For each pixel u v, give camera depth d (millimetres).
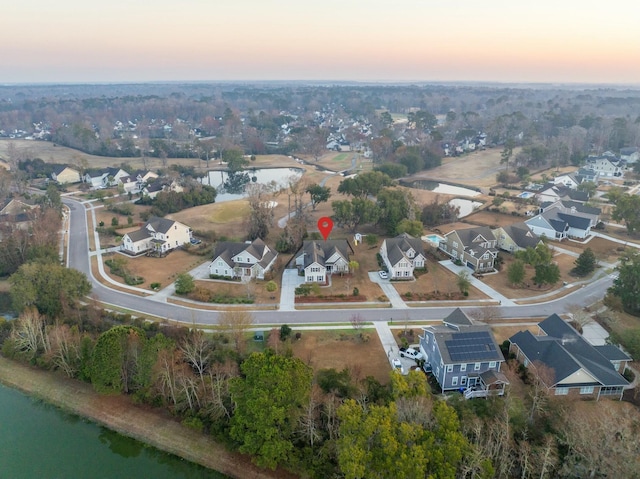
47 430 48000
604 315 63031
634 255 70062
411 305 68062
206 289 71750
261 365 40594
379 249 91562
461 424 37562
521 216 111625
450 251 88375
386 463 32188
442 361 47250
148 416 47469
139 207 120750
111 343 47500
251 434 39406
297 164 181125
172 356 47812
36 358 55625
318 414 41344
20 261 80750
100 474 42812
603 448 34781
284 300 69375
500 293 72188
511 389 46406
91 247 92125
